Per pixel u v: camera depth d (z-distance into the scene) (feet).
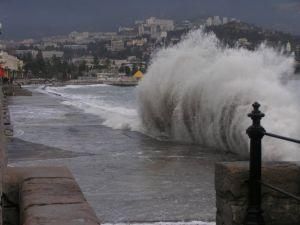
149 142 59.36
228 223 18.34
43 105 140.36
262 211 17.70
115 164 43.42
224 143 53.26
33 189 16.53
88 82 652.07
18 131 71.00
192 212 27.30
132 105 162.81
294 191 18.13
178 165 42.83
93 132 70.03
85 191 32.78
